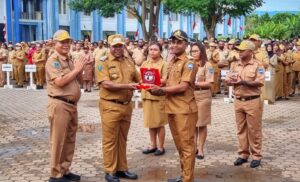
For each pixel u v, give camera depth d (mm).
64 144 6430
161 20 51594
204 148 8516
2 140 9469
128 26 49844
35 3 43688
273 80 13961
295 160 7723
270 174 6977
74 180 6672
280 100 15180
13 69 20406
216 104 14125
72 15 45281
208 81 7438
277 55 14555
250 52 7027
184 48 5961
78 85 6441
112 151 6508
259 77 6941
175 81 5969
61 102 6215
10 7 40625
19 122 11516
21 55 20234
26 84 21266
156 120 7898
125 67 6449
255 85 6953
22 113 12891
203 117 7562
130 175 6746
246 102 7117
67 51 6246
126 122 6570
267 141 9086
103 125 6441
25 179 6820
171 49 6102
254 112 7086
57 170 6395
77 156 8047
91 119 11719
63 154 6523
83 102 14914
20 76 20359
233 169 7223
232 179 6750
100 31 47312
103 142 6520
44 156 8125
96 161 7730
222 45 16375
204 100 7523
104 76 6262
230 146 8672
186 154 6035
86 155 8109
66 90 6234
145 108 7973
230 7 27578
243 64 7102
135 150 8438
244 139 7391
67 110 6273
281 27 35906
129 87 6184
